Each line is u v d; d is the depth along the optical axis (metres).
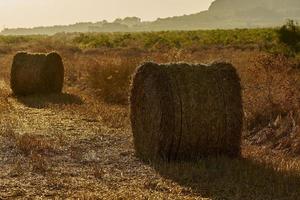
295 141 14.17
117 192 9.98
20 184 10.45
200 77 12.22
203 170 11.27
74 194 9.86
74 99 21.88
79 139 14.62
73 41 65.19
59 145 13.88
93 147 13.81
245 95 17.48
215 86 12.22
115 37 66.50
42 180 10.73
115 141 14.56
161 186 10.38
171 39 58.25
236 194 9.85
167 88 12.01
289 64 21.78
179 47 48.41
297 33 28.59
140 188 10.32
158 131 12.12
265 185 10.45
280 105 16.62
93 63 24.34
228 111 12.25
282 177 10.89
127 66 22.20
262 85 18.97
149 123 12.53
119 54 39.97
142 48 49.69
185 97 12.01
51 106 19.81
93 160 12.45
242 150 13.52
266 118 16.25
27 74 23.02
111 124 16.66
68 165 11.97
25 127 16.02
